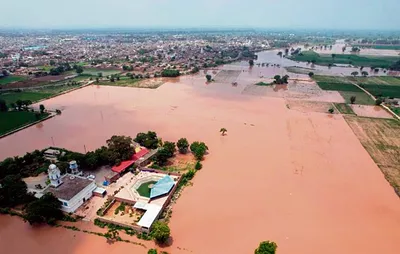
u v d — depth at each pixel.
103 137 108.56
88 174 82.44
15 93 171.75
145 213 64.06
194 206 69.44
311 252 56.16
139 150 94.06
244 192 74.81
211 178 81.44
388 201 71.69
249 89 186.00
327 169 86.38
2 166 78.62
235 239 59.28
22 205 69.19
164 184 74.25
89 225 63.09
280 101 158.88
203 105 150.12
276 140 106.94
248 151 98.00
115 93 175.50
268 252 50.06
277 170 85.56
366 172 84.88
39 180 78.88
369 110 143.88
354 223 64.19
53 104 151.62
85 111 140.50
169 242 58.34
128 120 127.62
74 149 98.50
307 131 115.75
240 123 124.50
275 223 63.84
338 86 193.38
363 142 105.56
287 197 72.81
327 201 71.50
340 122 126.25
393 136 111.06
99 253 55.62
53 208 62.91
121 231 61.34
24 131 115.69
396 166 88.50
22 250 56.62
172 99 161.62
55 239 59.25
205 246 57.41
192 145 94.62
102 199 71.94
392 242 59.00
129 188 75.06
